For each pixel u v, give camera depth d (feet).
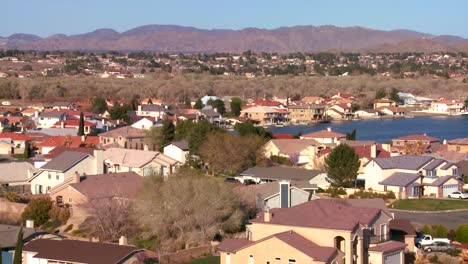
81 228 321.93
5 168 417.08
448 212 368.48
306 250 227.20
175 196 303.27
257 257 233.96
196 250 282.56
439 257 269.64
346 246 233.35
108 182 359.05
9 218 349.20
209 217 300.40
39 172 401.29
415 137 577.43
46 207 339.16
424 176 417.08
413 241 284.61
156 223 299.79
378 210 257.75
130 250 253.24
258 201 320.70
